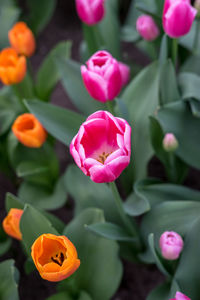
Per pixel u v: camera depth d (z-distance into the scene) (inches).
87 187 37.9
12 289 33.5
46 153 41.2
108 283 35.0
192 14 34.8
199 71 40.8
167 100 38.6
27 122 39.0
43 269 29.4
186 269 33.8
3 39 51.4
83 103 40.7
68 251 29.4
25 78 44.3
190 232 34.3
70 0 64.2
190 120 38.0
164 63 37.2
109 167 29.0
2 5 56.1
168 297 34.9
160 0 38.9
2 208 45.6
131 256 38.4
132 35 48.0
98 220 35.0
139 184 37.7
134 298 40.7
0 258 42.7
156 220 35.8
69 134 36.6
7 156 44.9
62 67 40.9
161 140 38.3
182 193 37.5
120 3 58.7
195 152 38.0
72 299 35.6
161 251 33.7
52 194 41.9
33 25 56.6
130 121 38.9
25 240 33.1
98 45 43.6
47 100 47.0
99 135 31.3
